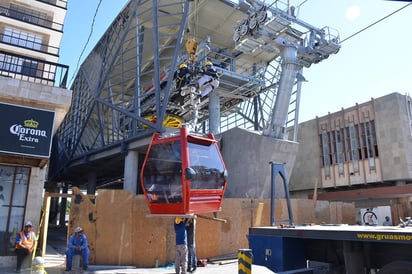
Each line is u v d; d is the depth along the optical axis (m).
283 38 22.75
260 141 22.28
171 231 13.52
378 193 26.11
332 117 32.44
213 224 14.90
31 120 12.62
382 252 5.89
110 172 34.25
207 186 7.71
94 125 31.97
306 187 33.94
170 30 28.47
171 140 7.73
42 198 14.88
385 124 27.33
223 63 28.84
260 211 16.86
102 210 12.89
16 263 12.82
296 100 25.75
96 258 12.36
